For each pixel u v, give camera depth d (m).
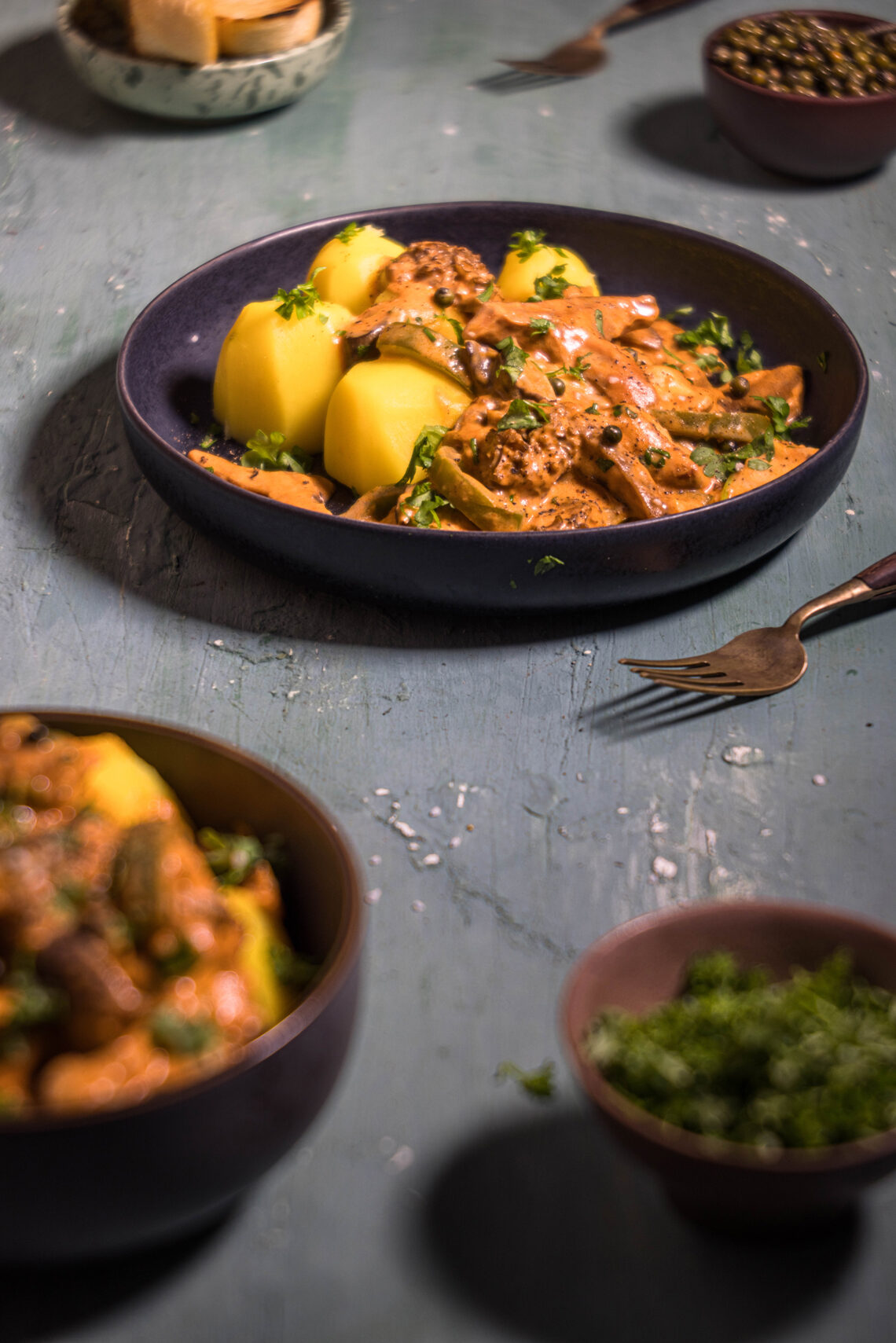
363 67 1.26
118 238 1.08
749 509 0.84
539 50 1.29
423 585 0.84
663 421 0.89
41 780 0.71
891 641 0.86
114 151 1.16
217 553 0.90
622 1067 0.69
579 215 1.00
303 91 1.18
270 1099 0.67
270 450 0.91
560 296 0.95
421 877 0.78
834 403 0.92
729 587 0.88
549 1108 0.73
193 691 0.84
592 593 0.84
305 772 0.81
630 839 0.79
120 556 0.90
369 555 0.83
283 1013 0.71
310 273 0.98
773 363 0.96
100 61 1.13
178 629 0.87
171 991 0.68
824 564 0.90
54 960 0.67
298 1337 0.69
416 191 1.13
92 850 0.69
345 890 0.70
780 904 0.72
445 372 0.89
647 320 0.94
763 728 0.83
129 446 0.95
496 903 0.77
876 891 0.78
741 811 0.80
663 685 0.84
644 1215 0.71
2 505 0.92
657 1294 0.70
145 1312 0.70
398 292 0.93
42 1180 0.63
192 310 0.96
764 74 1.10
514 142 1.18
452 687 0.84
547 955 0.76
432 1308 0.70
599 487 0.88
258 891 0.72
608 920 0.77
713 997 0.70
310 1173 0.72
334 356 0.91
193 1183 0.67
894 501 0.93
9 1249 0.67
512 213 1.00
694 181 1.14
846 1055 0.68
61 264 1.06
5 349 1.00
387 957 0.76
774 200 1.13
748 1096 0.69
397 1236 0.71
